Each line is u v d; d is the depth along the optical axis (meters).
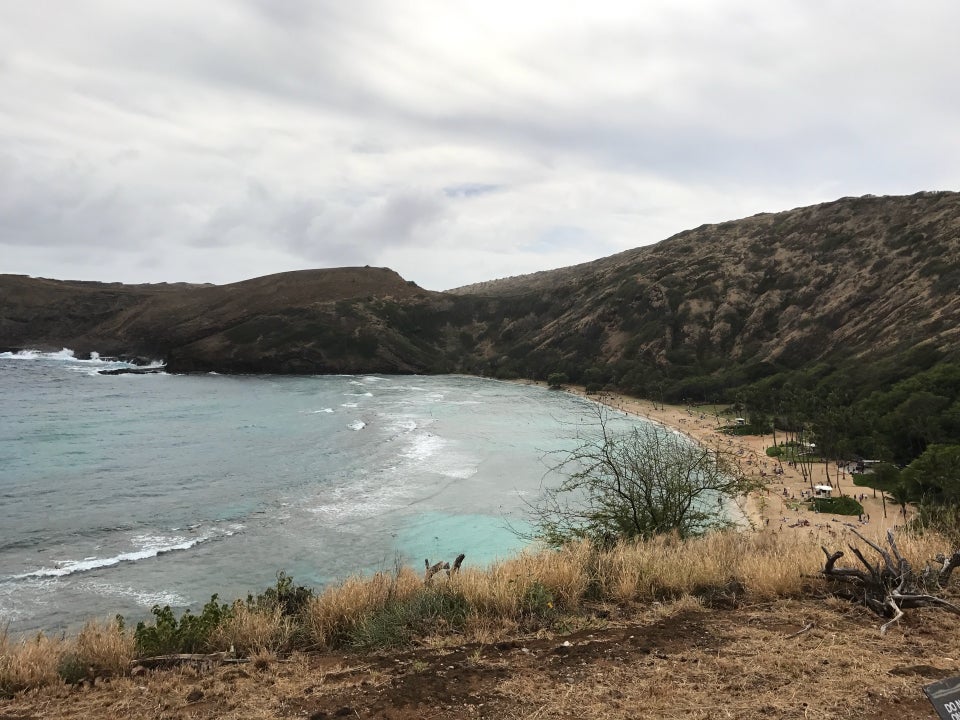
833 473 52.94
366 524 33.25
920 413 55.72
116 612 21.91
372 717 4.13
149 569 26.55
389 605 6.59
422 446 56.53
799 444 63.69
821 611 5.85
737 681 4.33
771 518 38.09
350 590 6.83
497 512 35.38
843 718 3.72
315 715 4.20
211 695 4.73
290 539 30.73
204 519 34.22
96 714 4.48
